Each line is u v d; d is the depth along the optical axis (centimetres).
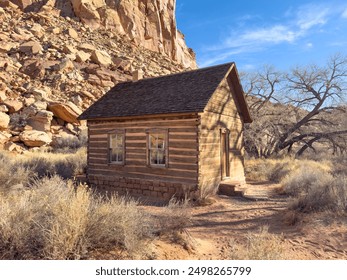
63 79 3098
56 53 3419
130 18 5191
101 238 388
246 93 2281
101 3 5059
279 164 1666
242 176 1360
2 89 2497
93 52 3794
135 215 452
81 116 1307
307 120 2270
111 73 3656
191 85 1143
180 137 1005
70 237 346
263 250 370
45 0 4597
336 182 837
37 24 3888
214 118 1098
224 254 463
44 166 1362
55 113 2578
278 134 2216
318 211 708
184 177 986
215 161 1088
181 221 514
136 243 392
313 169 1351
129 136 1156
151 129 1078
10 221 357
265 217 721
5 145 1969
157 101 1130
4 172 855
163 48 5784
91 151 1297
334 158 2117
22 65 3038
